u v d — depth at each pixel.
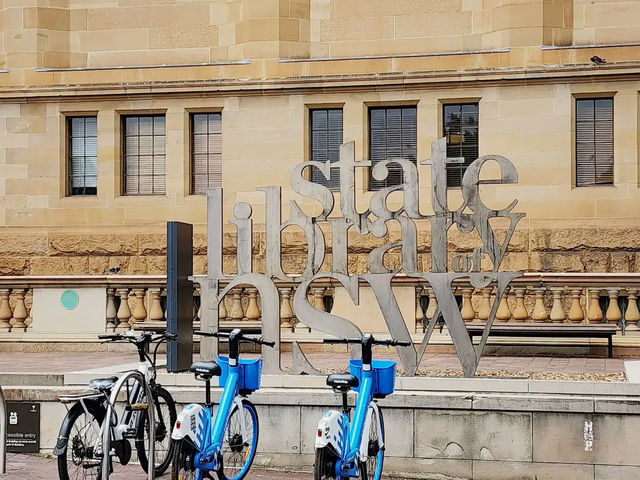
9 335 20.09
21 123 25.48
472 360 13.18
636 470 11.78
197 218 24.78
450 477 12.26
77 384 13.73
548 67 23.00
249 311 20.06
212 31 25.25
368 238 23.64
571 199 23.03
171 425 11.93
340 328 13.80
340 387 10.31
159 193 25.34
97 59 25.73
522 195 23.23
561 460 11.98
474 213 13.49
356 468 10.21
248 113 24.52
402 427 12.39
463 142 23.83
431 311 19.22
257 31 24.50
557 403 11.95
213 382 13.40
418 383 12.54
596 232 22.67
